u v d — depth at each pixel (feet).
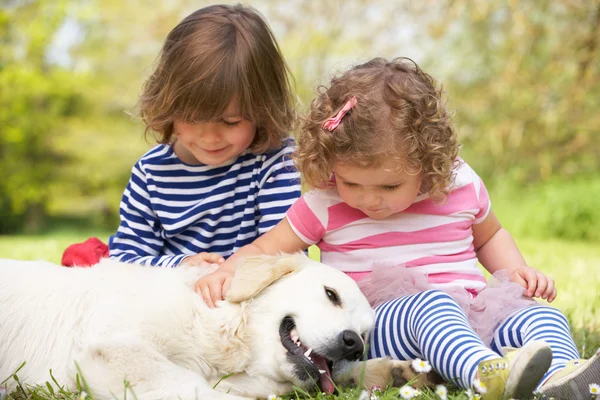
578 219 40.57
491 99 48.62
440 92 10.57
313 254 22.98
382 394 8.10
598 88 46.78
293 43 55.47
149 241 12.12
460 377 7.61
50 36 62.85
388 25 53.01
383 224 10.66
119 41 62.90
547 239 40.40
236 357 8.96
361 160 9.53
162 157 12.11
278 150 12.14
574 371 7.41
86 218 70.54
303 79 54.08
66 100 65.26
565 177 47.62
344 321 8.87
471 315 9.58
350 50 53.36
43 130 63.82
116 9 61.31
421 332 8.39
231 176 11.93
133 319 8.59
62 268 9.52
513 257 11.31
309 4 56.18
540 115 47.62
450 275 10.48
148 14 60.75
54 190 65.05
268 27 12.10
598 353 7.22
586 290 16.29
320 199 10.85
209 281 9.35
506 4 46.11
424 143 9.82
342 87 10.25
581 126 46.73
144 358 8.09
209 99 10.81
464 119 49.37
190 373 8.13
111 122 65.41
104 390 7.86
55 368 8.71
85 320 8.80
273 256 9.68
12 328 8.95
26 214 68.08
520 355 6.97
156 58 11.90
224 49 11.03
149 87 11.80
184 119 11.03
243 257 9.70
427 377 8.49
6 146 64.54
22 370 8.82
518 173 47.37
